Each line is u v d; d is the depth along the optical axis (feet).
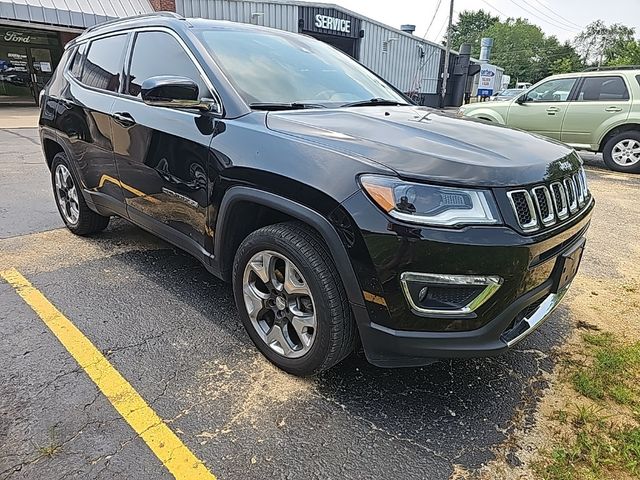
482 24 305.94
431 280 5.98
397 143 6.68
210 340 8.65
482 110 31.83
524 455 6.29
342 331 6.84
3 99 57.36
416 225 5.88
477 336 6.22
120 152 10.48
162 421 6.64
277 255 7.33
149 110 9.54
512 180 6.21
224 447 6.25
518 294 6.32
